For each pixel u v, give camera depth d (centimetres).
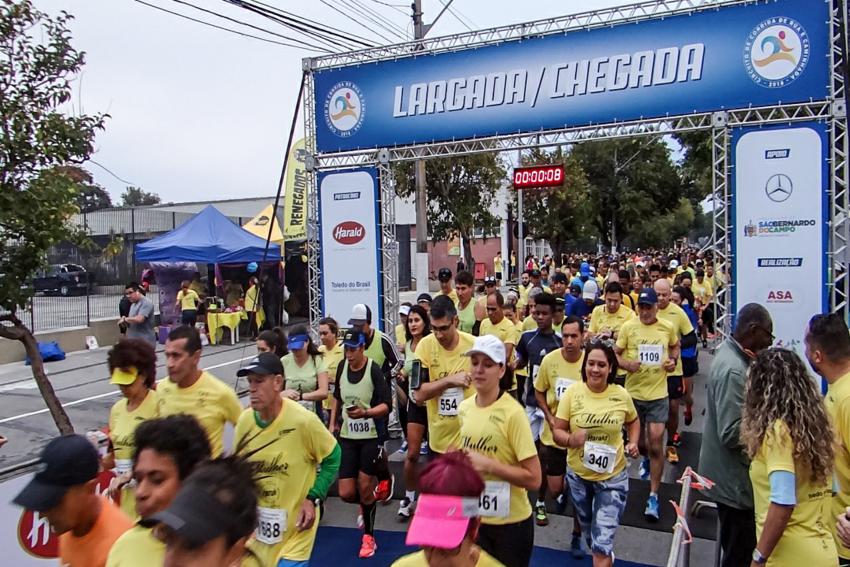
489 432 380
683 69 782
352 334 580
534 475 371
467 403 404
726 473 399
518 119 870
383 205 976
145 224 2292
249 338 1912
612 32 816
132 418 426
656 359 668
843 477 337
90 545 261
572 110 841
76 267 1912
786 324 748
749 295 763
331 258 998
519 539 378
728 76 764
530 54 859
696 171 2605
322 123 992
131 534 246
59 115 620
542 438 596
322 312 1014
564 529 622
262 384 376
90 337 1789
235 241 1895
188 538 173
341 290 995
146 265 2170
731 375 394
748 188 760
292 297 2306
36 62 608
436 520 209
